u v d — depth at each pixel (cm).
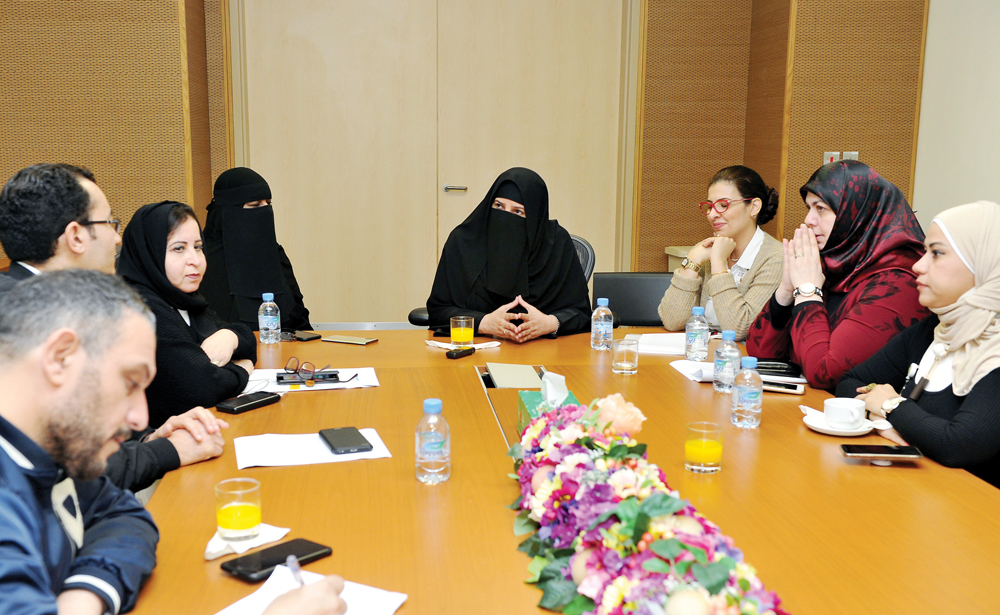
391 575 120
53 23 405
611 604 99
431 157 530
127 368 99
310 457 169
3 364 95
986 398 168
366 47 516
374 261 538
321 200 527
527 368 245
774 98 470
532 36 526
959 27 416
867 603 112
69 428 96
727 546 105
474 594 115
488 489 153
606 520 110
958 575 120
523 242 310
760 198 310
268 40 508
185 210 229
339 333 305
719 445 162
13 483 95
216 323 252
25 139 412
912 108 451
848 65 448
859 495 151
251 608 110
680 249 512
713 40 515
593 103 536
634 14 511
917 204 455
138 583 113
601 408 139
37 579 92
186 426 167
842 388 216
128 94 413
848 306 240
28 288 97
